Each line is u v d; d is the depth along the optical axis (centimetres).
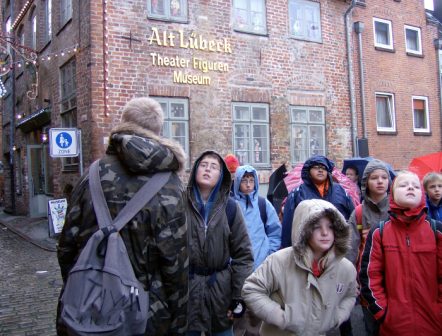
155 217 216
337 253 261
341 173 628
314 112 1212
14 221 1506
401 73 1419
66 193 1173
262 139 1125
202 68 1045
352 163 679
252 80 1112
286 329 254
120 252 204
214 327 301
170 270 218
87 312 193
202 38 1047
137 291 201
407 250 294
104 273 197
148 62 983
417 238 294
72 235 220
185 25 1027
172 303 220
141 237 212
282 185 592
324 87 1230
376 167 382
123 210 214
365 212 388
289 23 1182
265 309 256
